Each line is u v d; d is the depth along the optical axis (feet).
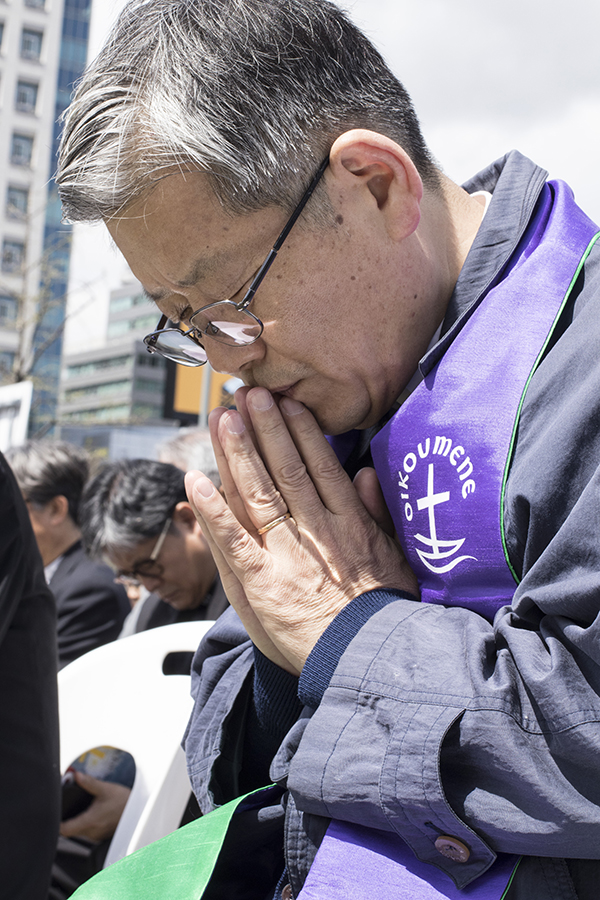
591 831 2.27
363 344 3.14
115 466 9.20
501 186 3.21
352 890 2.56
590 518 2.38
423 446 2.94
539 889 2.45
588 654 2.31
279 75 2.93
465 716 2.43
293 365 3.17
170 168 2.84
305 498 3.28
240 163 2.82
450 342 3.01
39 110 163.02
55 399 65.87
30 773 5.02
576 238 3.04
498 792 2.40
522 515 2.62
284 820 3.19
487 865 2.42
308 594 3.15
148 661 5.82
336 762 2.61
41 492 11.53
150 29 2.97
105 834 6.85
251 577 3.22
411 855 2.60
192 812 4.72
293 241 2.96
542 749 2.35
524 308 2.90
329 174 2.99
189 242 2.95
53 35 167.02
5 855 4.83
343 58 3.13
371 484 3.36
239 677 3.67
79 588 11.10
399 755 2.47
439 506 2.89
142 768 5.58
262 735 3.52
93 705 5.77
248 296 3.00
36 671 5.26
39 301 48.75
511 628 2.55
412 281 3.18
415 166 3.29
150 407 176.76
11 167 158.20
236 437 3.35
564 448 2.52
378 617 2.85
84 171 2.95
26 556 5.36
